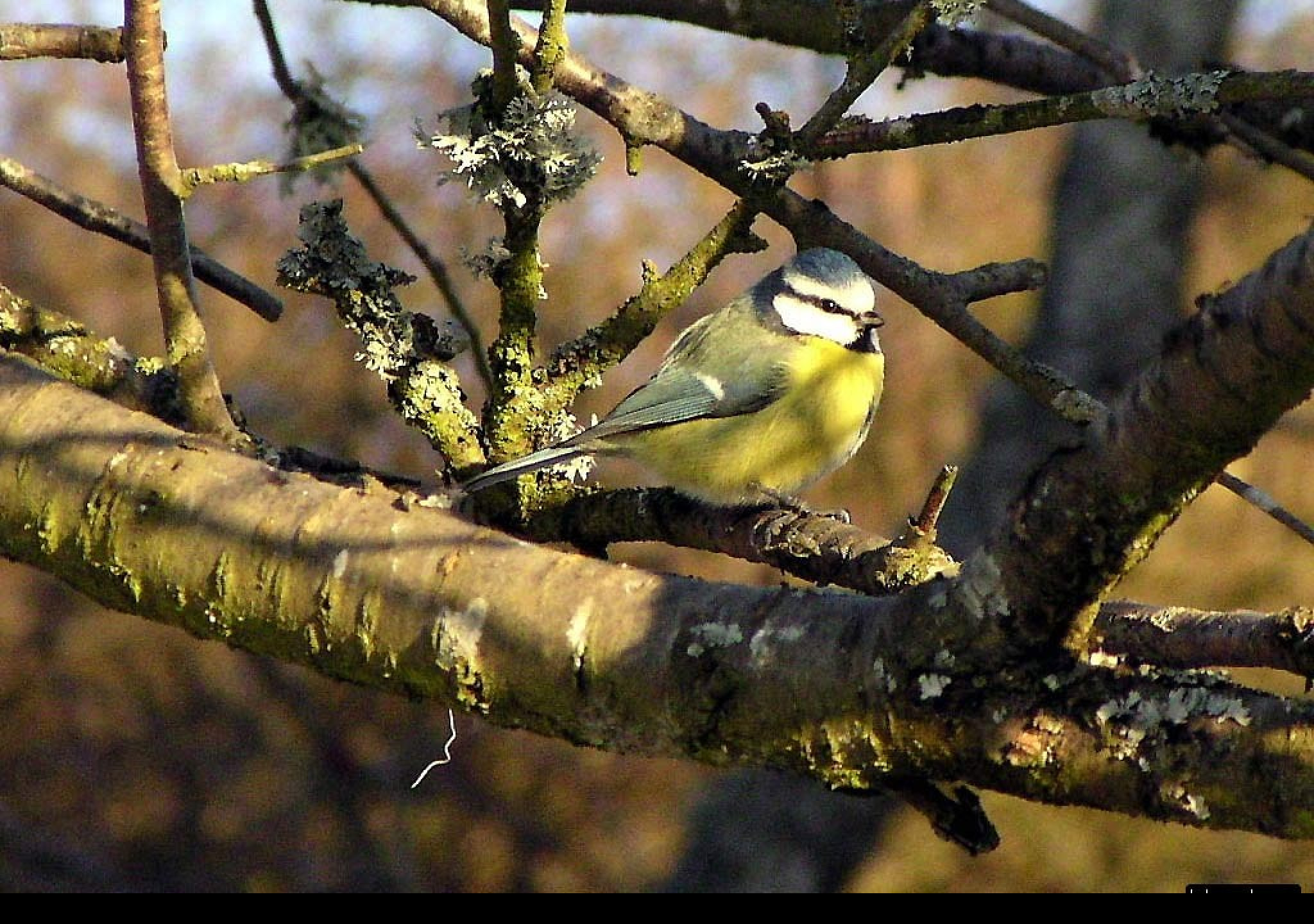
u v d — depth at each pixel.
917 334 26.06
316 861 27.05
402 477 7.86
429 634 5.11
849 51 7.11
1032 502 4.13
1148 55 19.34
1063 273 20.12
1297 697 4.16
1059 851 20.80
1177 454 3.85
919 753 4.50
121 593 5.75
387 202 8.83
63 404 6.16
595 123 26.25
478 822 27.58
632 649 4.85
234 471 5.76
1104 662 4.65
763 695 4.67
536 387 7.87
